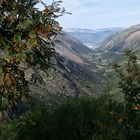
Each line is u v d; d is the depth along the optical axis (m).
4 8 7.65
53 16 7.73
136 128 8.98
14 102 8.03
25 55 7.51
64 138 9.47
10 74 7.70
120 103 9.85
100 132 9.44
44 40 7.91
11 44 7.63
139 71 9.48
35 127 9.56
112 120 9.50
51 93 89.44
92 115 10.11
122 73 9.58
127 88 9.44
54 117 10.12
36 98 73.62
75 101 11.09
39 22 7.54
